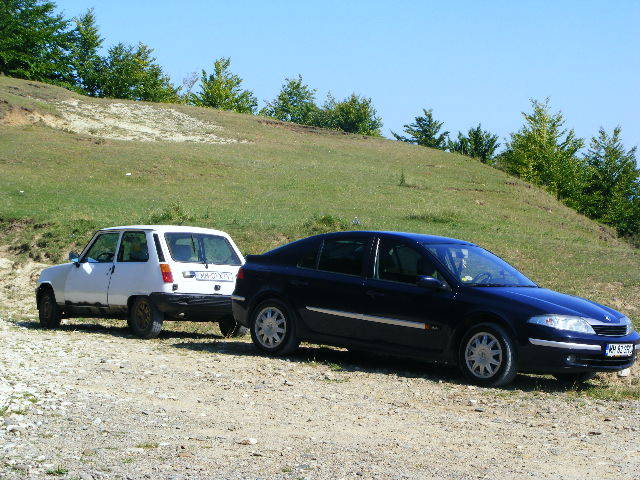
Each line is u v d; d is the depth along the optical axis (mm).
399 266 9328
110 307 12453
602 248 24484
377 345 9305
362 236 9789
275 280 10258
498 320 8523
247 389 7828
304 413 6746
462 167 53500
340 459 5148
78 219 24969
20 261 20969
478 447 5672
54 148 42219
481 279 9133
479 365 8484
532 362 8242
